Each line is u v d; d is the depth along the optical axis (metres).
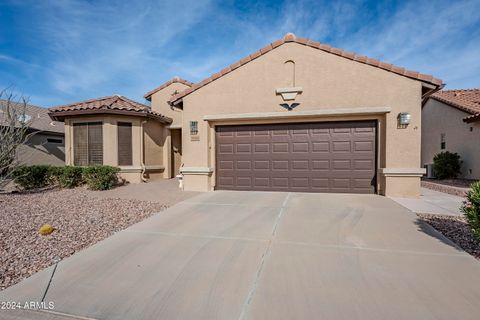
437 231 5.20
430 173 15.76
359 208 7.02
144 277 3.52
